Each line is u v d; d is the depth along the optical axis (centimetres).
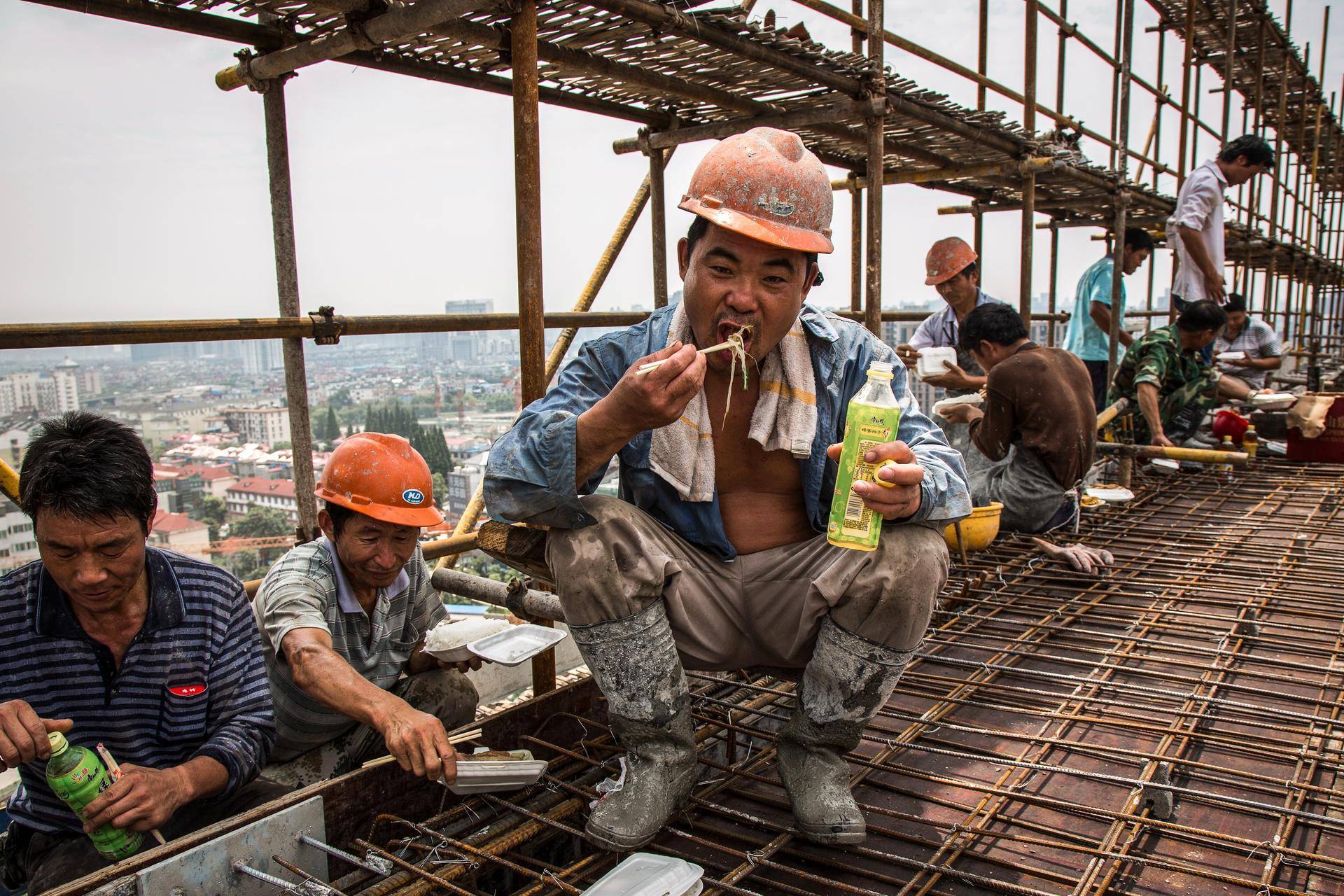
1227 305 714
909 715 229
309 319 276
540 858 199
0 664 176
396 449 223
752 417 180
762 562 181
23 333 216
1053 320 804
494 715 211
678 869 154
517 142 230
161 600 182
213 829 157
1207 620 292
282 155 279
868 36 376
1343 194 1515
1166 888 159
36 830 189
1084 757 211
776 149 162
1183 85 816
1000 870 167
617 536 163
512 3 222
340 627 226
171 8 246
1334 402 571
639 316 404
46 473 153
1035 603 322
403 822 178
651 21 279
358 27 246
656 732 171
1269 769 203
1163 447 482
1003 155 502
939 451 172
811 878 160
